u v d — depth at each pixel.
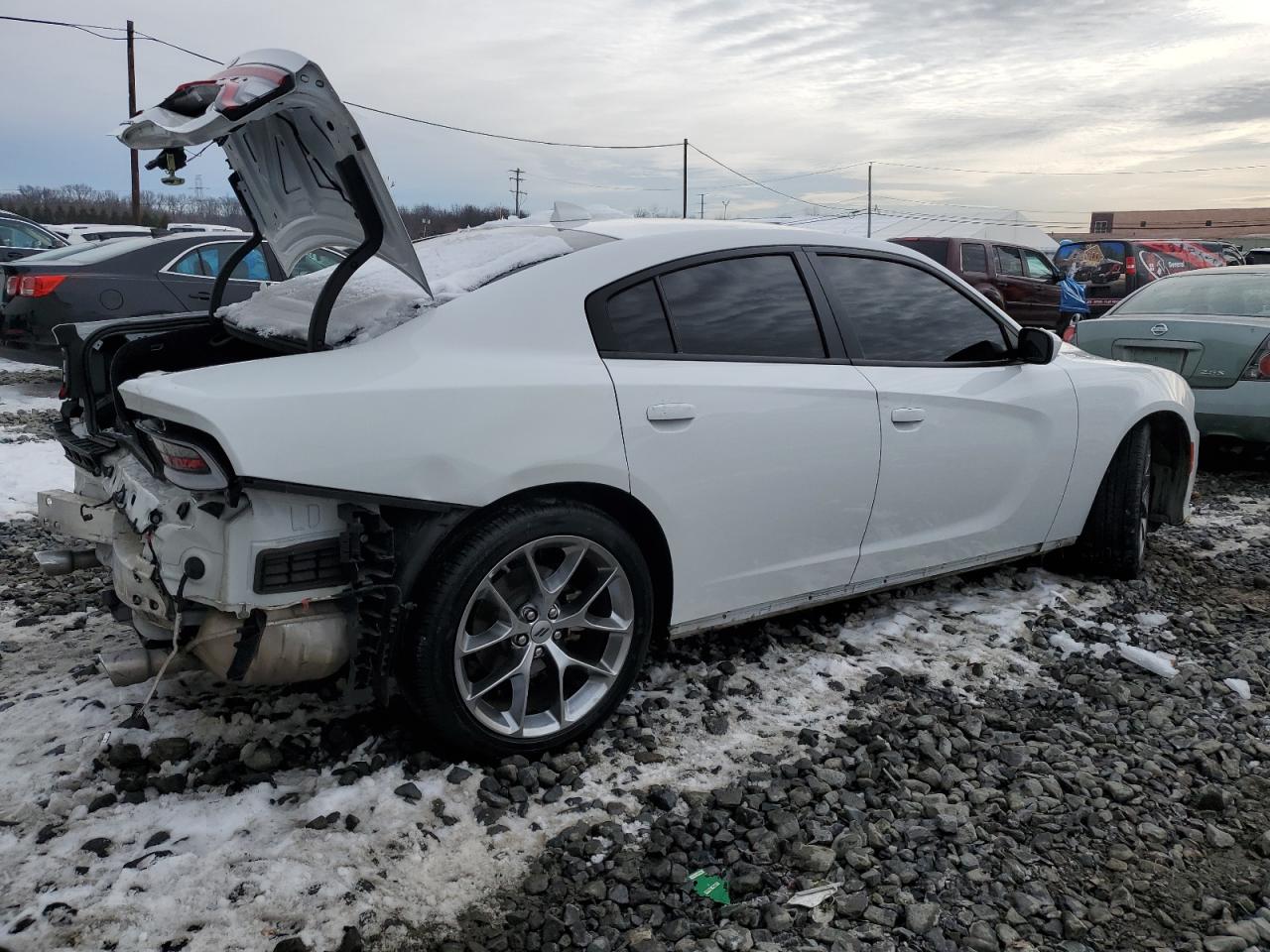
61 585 4.14
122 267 8.52
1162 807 2.72
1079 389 4.15
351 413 2.42
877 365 3.52
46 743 2.82
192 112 2.29
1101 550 4.48
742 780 2.75
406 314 2.72
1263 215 89.88
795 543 3.32
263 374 2.43
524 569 2.77
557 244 3.03
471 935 2.15
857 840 2.49
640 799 2.66
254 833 2.44
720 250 3.26
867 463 3.42
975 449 3.78
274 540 2.36
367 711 3.02
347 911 2.19
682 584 3.07
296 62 2.24
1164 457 4.74
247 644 2.40
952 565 3.90
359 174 2.42
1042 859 2.47
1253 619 4.14
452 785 2.66
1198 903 2.33
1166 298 7.23
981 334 3.94
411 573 2.53
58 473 6.14
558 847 2.44
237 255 3.35
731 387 3.07
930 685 3.40
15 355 8.63
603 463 2.78
